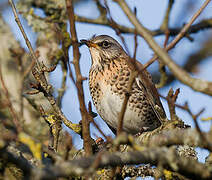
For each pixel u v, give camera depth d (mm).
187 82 7270
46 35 13242
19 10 13680
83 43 13891
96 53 13414
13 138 7512
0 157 8312
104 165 7535
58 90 12305
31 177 6438
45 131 12586
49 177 6387
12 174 9516
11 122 10711
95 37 13836
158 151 7477
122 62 13031
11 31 13539
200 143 7656
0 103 8609
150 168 10750
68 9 8328
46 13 13750
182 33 7766
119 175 10844
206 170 7738
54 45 12984
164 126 9219
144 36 7543
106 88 12930
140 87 12930
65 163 6727
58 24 13508
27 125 12578
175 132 7953
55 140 10883
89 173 6668
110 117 13211
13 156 8352
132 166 10891
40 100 12648
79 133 10750
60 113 10914
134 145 7586
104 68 13086
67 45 12578
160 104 13602
